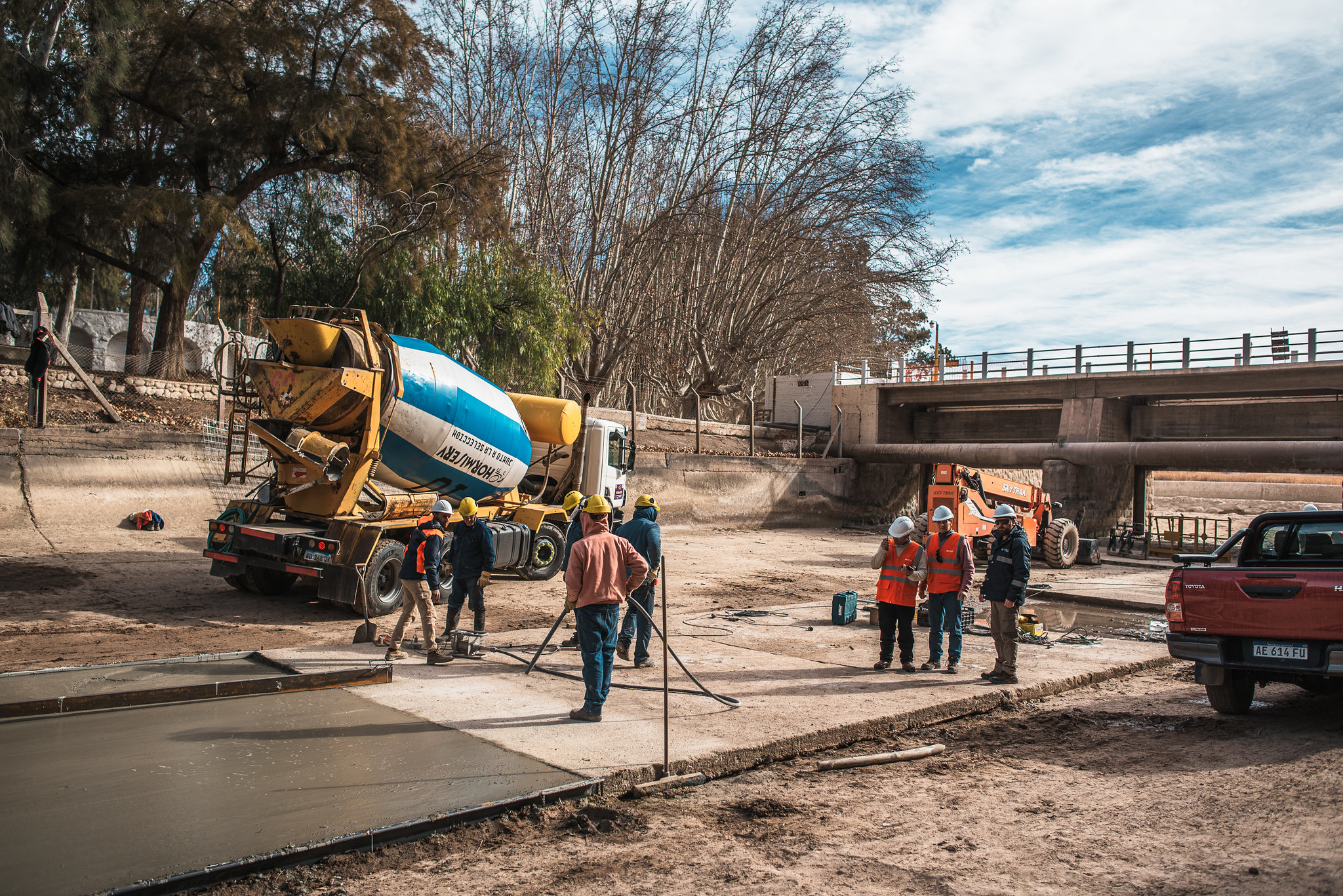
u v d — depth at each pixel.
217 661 8.17
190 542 16.58
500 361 25.42
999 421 41.47
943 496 21.22
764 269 41.06
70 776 5.27
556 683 7.93
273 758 5.68
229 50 21.00
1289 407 33.62
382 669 7.85
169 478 17.84
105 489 16.86
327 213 24.41
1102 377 34.78
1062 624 13.00
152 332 38.41
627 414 34.62
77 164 20.80
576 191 38.03
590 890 4.19
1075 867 4.52
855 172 38.91
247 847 4.30
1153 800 5.59
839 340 54.47
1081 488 33.81
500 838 4.77
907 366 41.62
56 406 18.73
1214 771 6.20
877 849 4.77
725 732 6.57
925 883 4.32
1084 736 7.21
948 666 9.15
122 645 9.31
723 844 4.81
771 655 9.84
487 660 8.80
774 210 40.34
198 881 3.99
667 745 5.80
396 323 23.14
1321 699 8.57
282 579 13.03
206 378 24.52
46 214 17.94
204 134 21.55
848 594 12.36
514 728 6.50
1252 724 7.58
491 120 34.31
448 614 10.05
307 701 7.12
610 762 5.77
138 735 6.10
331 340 11.74
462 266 25.31
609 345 36.84
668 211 36.22
